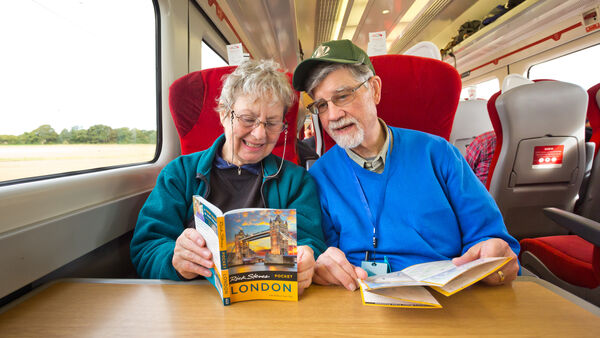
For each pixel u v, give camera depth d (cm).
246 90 93
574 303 62
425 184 99
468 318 58
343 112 98
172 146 169
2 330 56
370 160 109
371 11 488
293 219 65
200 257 71
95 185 103
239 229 65
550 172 162
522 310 60
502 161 162
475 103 289
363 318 59
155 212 100
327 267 75
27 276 73
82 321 59
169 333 55
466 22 535
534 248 146
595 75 302
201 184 108
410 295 61
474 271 64
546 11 344
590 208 151
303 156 212
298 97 134
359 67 97
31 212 76
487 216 94
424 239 98
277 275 67
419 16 525
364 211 102
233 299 66
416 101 129
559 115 151
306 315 60
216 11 244
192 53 197
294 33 449
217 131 138
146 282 77
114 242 123
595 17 297
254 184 109
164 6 165
